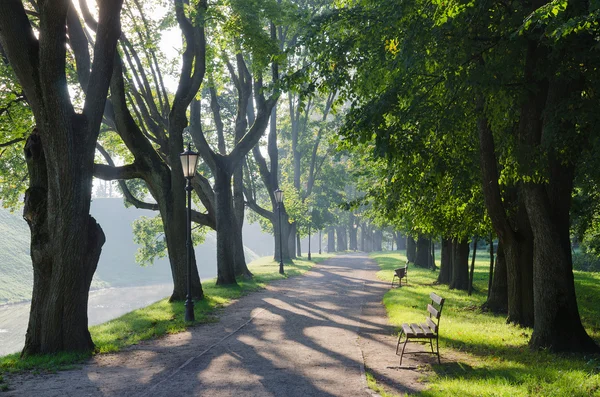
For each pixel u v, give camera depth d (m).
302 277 33.59
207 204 26.64
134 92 22.59
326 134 49.34
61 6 10.78
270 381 8.59
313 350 11.29
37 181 12.05
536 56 11.04
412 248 45.22
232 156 26.47
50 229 11.42
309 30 13.98
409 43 11.36
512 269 15.18
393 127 11.45
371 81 13.50
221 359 10.39
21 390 8.11
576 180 18.41
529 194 11.59
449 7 10.01
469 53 11.18
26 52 11.12
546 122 10.66
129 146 18.86
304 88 14.23
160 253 40.62
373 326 14.66
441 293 23.39
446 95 12.32
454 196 17.16
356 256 70.81
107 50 11.95
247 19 21.28
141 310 18.89
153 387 8.23
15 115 21.09
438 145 13.93
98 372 9.38
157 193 19.75
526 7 10.96
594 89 10.92
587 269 45.50
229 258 26.34
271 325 14.89
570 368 9.20
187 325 14.93
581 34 10.09
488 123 12.27
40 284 11.48
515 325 14.84
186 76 20.09
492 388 7.61
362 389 8.05
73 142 11.45
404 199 18.19
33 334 11.38
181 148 20.00
